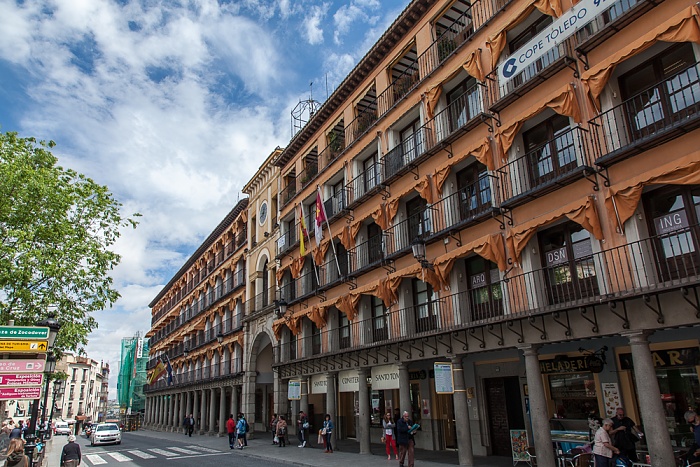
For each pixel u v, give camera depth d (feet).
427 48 62.75
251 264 120.57
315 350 84.38
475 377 58.49
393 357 59.67
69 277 57.00
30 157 56.80
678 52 36.55
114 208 62.85
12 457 39.70
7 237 53.21
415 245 53.78
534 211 44.96
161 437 134.82
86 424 219.61
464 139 54.75
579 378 47.32
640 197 36.50
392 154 67.62
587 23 39.34
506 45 51.06
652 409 32.65
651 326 33.76
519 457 45.09
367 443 63.16
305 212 94.07
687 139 33.83
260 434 116.26
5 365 39.45
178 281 203.62
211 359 140.05
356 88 79.92
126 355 299.17
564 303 38.14
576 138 42.06
